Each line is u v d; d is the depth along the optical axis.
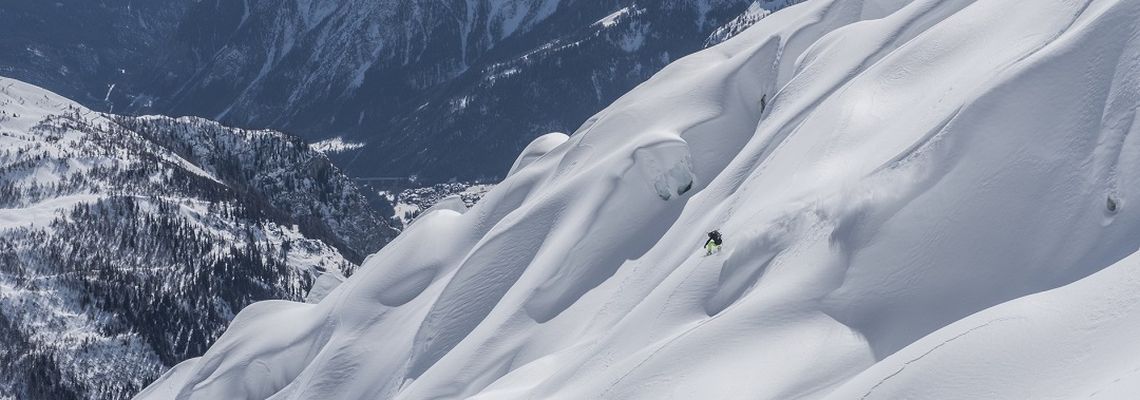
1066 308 104.00
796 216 159.50
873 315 137.12
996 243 135.38
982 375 101.56
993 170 140.50
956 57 172.12
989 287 132.50
